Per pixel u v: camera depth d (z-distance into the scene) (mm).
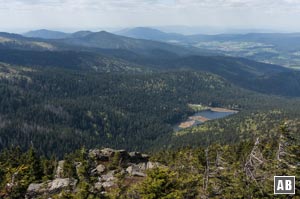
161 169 39469
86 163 64688
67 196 43625
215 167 44438
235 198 39625
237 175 41500
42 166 86000
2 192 50906
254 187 38281
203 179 43562
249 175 38469
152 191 37250
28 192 52750
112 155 80375
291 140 37812
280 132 38469
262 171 38594
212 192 41750
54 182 55750
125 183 56625
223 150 73250
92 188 47250
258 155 37750
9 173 55531
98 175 65562
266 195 37812
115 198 44000
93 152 81375
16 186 51719
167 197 36250
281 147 38000
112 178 60906
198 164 59125
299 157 37000
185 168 61219
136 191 43844
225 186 41875
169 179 38500
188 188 41312
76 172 69438
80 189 45469
